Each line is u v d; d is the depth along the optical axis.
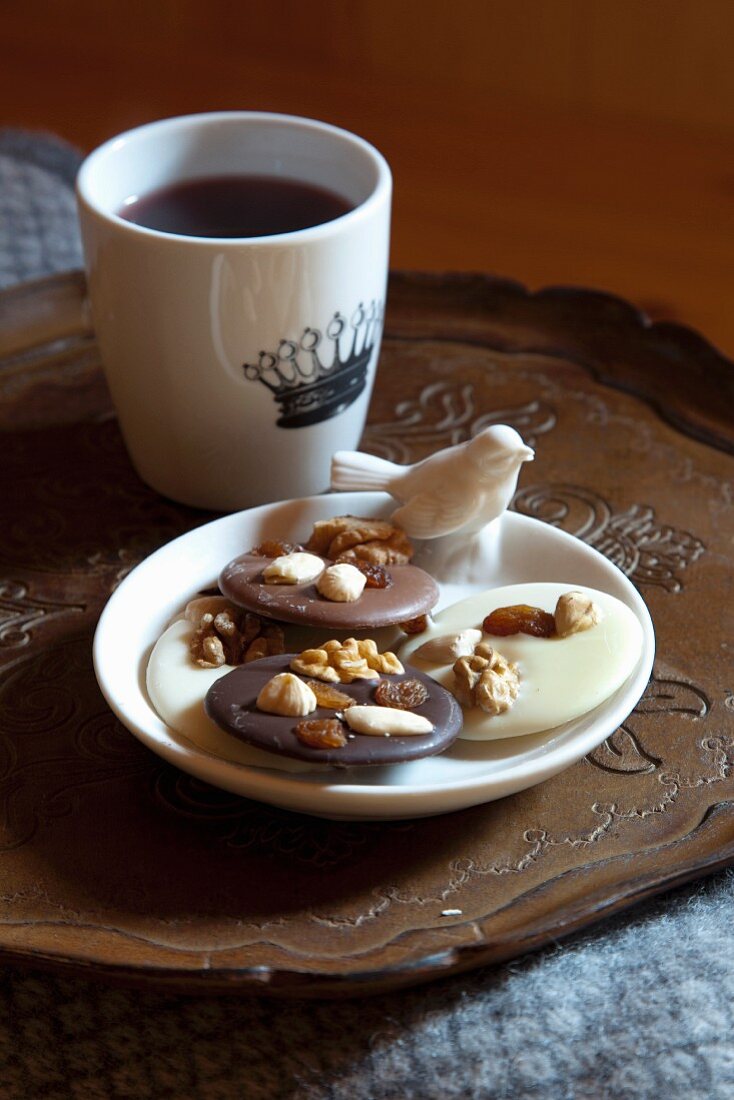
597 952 0.54
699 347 0.72
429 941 0.52
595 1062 0.52
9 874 0.54
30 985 0.54
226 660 0.57
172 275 0.61
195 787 0.56
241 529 0.61
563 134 1.28
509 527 0.61
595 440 0.70
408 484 0.61
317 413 0.64
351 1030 0.53
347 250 0.61
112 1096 0.52
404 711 0.53
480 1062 0.52
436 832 0.55
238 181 0.68
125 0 1.47
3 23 1.50
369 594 0.56
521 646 0.56
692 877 0.53
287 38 1.42
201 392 0.63
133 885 0.54
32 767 0.57
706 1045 0.52
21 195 0.88
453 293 0.76
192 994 0.51
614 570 0.59
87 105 1.34
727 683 0.59
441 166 1.23
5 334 0.74
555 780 0.56
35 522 0.66
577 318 0.75
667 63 1.26
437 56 1.36
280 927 0.53
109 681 0.55
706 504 0.67
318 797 0.52
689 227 1.14
